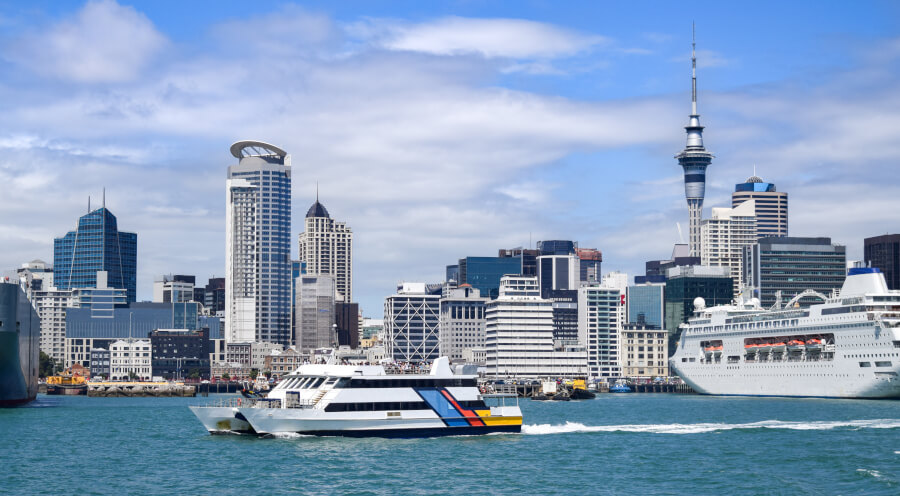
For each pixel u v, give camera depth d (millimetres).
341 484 114000
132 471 125062
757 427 179125
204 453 135250
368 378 144500
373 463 126688
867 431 173875
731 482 117625
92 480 118438
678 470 126188
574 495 109812
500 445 144500
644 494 110438
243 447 138875
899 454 141625
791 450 146000
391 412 145125
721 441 157125
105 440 165750
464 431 150250
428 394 147625
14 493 110062
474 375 151875
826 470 126000
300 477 117625
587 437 160250
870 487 113625
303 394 145500
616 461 133250
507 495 109688
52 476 121875
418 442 143375
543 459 133250
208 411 152000
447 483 115438
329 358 154375
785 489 113000
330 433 143500
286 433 143250
